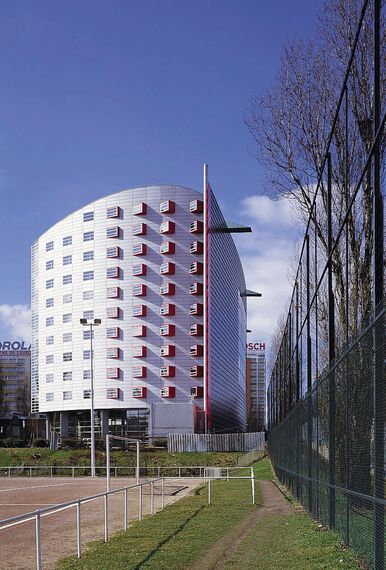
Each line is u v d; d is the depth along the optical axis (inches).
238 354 5359.3
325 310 871.7
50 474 2600.9
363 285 648.4
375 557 353.7
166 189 3909.9
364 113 667.4
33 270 4611.2
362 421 407.5
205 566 460.8
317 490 655.1
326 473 589.0
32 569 554.3
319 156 882.1
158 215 3905.0
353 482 438.6
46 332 4284.0
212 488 1486.2
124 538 659.4
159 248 3880.4
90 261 4040.4
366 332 394.6
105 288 3961.6
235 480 1763.0
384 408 344.8
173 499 1304.1
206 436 3009.4
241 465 2598.4
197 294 3821.4
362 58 666.2
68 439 3614.7
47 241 4350.4
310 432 727.1
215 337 3848.4
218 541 600.1
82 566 494.6
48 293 4296.3
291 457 1081.4
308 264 834.8
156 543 598.2
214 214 3897.6
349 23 794.2
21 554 650.8
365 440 397.7
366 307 641.6
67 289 4153.5
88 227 4074.8
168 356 3804.1
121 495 1450.5
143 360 3838.6
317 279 771.4
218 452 2938.0
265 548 529.7
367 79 665.6
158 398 3794.3
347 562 400.8
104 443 3363.7
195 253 3846.0
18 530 859.4
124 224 3954.2
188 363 3784.5
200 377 3772.1
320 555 440.8
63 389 4106.8
